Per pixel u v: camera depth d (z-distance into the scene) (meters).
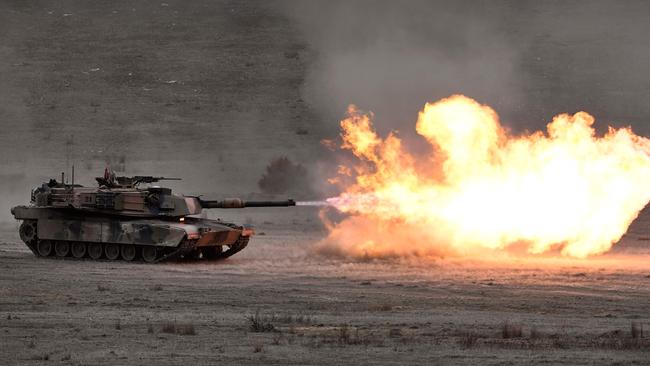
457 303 131.88
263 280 159.12
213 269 175.88
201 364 86.44
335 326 109.31
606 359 88.38
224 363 86.94
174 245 181.50
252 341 98.44
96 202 189.00
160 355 90.62
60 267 177.25
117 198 188.50
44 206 192.88
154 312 121.25
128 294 139.25
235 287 149.25
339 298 137.12
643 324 112.25
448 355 90.50
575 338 100.69
